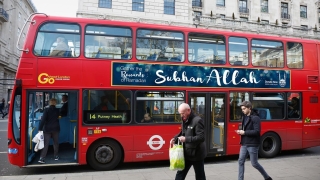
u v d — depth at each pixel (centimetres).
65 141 851
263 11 4116
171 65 798
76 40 729
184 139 440
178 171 475
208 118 823
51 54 706
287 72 950
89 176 650
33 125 778
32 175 672
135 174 670
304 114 967
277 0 4188
